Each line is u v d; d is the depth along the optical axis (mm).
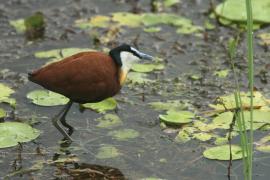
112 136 11156
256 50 14320
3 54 14203
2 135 10906
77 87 10789
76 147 10852
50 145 10922
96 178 9945
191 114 11656
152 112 11953
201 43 14711
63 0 16797
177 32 15203
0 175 10031
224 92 12594
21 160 10453
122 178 9914
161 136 11133
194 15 15984
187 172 10062
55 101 12180
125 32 15219
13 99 12219
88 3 16656
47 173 10102
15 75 13320
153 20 15648
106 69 10844
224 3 15031
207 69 13594
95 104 12141
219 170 10102
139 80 13070
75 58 10977
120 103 12328
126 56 11109
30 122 11602
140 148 10781
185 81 13125
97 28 15398
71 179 9922
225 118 11422
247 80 13078
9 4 16500
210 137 11008
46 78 10820
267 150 10570
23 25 15344
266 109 11672
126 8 16359
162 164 10305
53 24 15594
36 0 16797
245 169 9180
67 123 11617
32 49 14445
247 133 11070
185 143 10906
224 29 15281
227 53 14203
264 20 15047
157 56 14164
